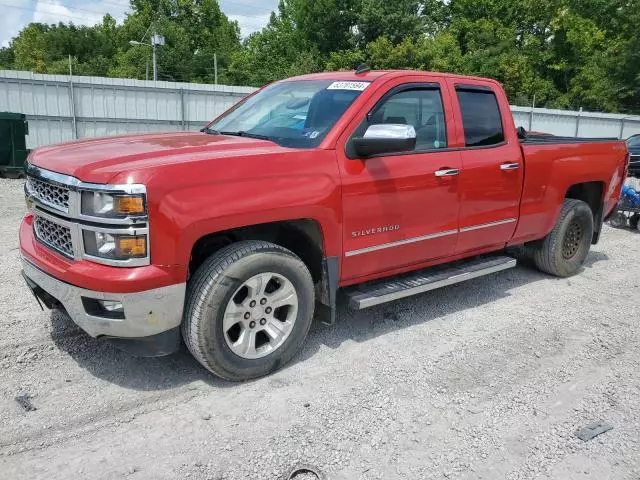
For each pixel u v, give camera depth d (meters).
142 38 69.50
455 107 4.55
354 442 3.05
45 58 68.81
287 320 3.71
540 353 4.20
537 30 52.62
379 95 4.03
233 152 3.42
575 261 6.08
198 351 3.35
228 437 3.05
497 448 3.04
